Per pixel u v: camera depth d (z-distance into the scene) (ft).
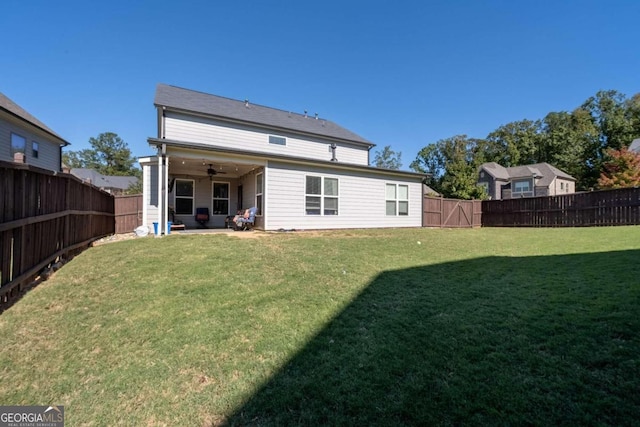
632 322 8.56
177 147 28.81
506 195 103.45
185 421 6.03
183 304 11.48
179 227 36.06
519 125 139.74
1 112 36.47
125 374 7.59
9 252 12.21
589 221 42.24
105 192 31.35
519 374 6.73
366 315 10.39
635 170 64.95
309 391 6.61
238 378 7.22
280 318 10.27
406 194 45.98
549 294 11.55
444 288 13.12
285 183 34.81
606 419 5.32
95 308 11.51
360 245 24.11
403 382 6.72
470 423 5.45
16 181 12.77
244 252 19.70
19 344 9.18
